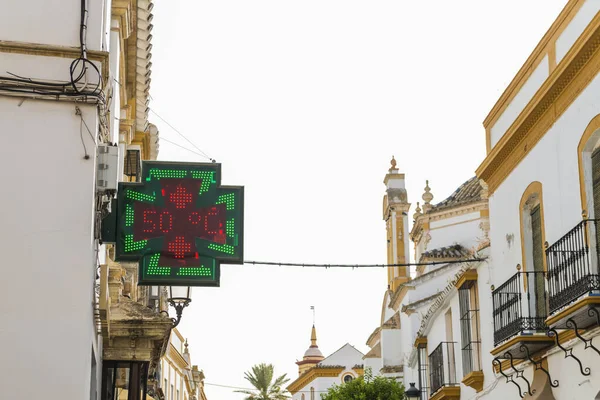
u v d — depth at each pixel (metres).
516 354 17.64
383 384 35.78
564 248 15.73
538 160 17.73
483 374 21.58
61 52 10.86
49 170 10.59
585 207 15.27
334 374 70.81
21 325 10.12
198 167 12.24
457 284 23.31
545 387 16.94
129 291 17.58
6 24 10.91
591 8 15.55
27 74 10.75
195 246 11.98
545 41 17.73
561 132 16.44
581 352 15.26
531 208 18.61
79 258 10.41
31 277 10.27
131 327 14.71
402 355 40.06
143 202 12.03
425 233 37.53
